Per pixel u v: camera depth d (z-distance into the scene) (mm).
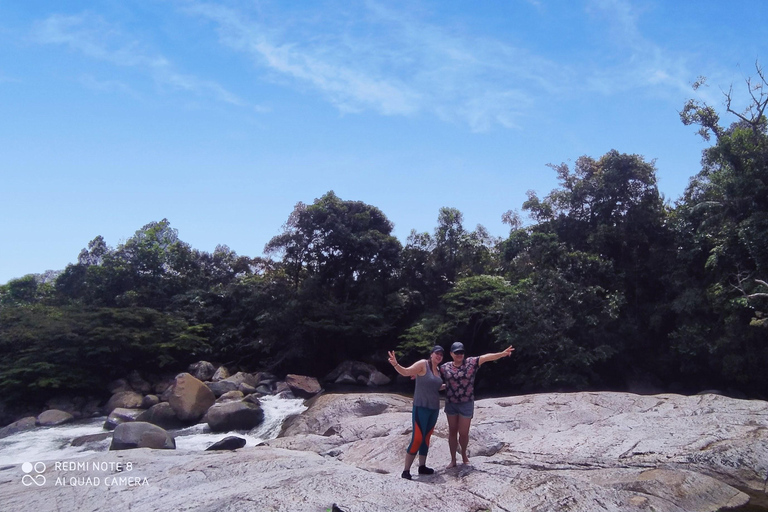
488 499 5434
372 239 32094
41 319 25172
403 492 5465
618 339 23672
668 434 8703
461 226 33625
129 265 32375
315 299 31203
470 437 8891
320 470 6707
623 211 27062
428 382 6531
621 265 26203
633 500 5605
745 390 21484
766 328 18859
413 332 28125
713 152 21578
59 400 22266
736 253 20188
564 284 23391
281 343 30750
